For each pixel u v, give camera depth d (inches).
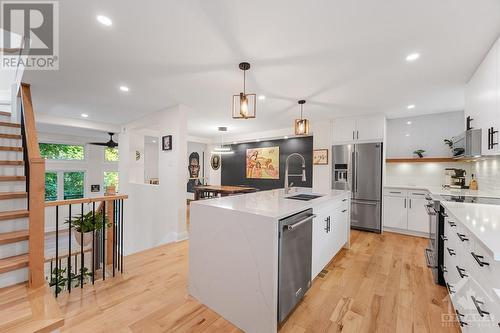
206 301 74.7
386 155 182.4
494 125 75.8
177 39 74.5
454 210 70.0
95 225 102.1
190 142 314.3
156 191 169.2
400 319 67.7
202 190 225.5
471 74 98.1
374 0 56.5
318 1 57.1
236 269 66.4
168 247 132.9
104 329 62.9
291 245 66.7
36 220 69.0
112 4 58.5
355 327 64.3
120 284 88.3
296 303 70.2
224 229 69.9
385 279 92.5
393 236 154.9
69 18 64.2
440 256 87.7
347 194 127.4
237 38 73.7
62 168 275.3
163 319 67.9
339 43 75.8
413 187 153.5
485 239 42.1
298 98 133.0
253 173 266.8
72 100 140.7
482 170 123.0
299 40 74.4
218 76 103.0
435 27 66.7
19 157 105.6
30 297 62.3
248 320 63.2
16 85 118.6
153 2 57.7
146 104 150.1
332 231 104.5
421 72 96.9
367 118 169.6
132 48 80.3
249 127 230.4
